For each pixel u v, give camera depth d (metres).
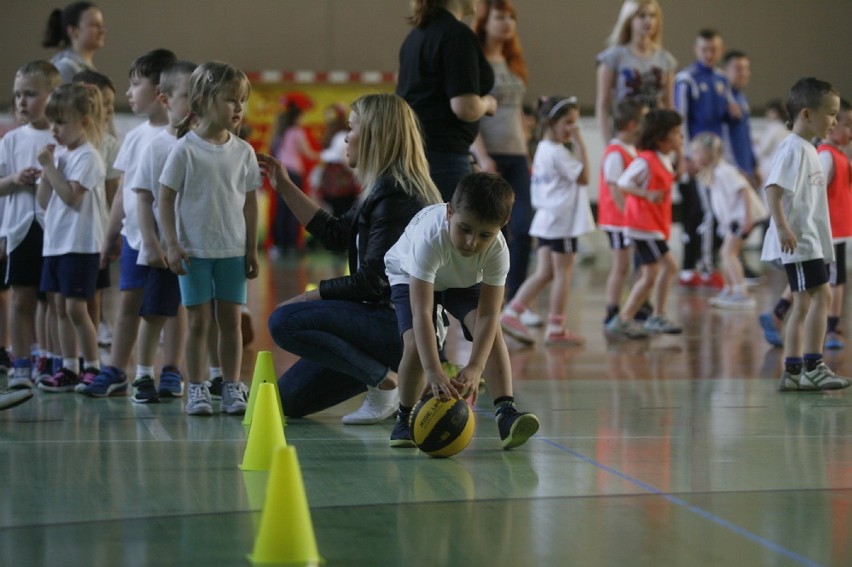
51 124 7.99
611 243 11.75
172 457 5.72
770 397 7.78
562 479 5.27
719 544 4.22
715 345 10.72
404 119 6.46
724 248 14.37
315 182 24.59
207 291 6.97
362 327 6.48
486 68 7.92
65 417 6.84
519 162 10.66
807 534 4.36
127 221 7.61
